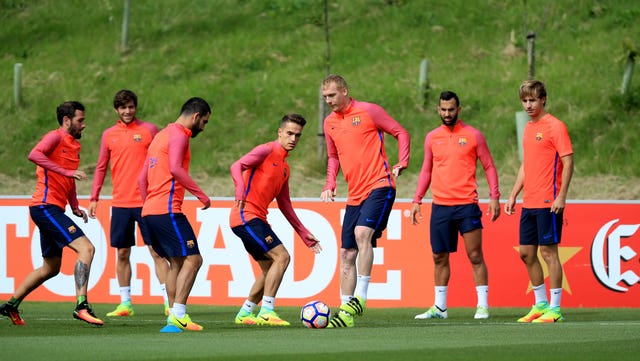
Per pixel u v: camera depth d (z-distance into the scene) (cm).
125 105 3534
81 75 6844
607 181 5134
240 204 2853
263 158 2925
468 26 7056
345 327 2794
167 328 2625
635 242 3794
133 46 7219
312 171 5519
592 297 3809
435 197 3384
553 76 6188
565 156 3078
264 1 7731
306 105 6156
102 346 2145
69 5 7988
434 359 1878
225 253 4006
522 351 2034
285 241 4003
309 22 7206
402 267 3938
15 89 6425
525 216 3173
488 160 3381
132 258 4050
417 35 7000
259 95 6309
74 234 2917
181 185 2653
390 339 2328
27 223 4131
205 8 7756
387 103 6103
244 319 3048
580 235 3822
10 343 2227
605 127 5569
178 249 2648
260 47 6994
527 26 6938
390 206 2972
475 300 3881
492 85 6188
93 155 5884
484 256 3891
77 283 2850
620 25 6750
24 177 5712
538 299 3183
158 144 2681
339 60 6725
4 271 4141
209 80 6594
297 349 2075
